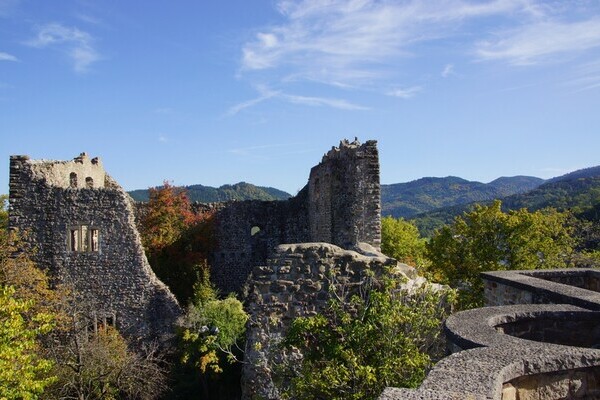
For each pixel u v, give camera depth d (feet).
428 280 27.58
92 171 94.07
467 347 16.40
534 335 21.15
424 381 12.73
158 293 74.49
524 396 14.35
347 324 24.11
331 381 21.71
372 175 66.49
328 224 76.54
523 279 30.04
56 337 68.95
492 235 105.40
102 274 73.46
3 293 41.75
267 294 27.17
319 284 27.04
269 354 26.43
